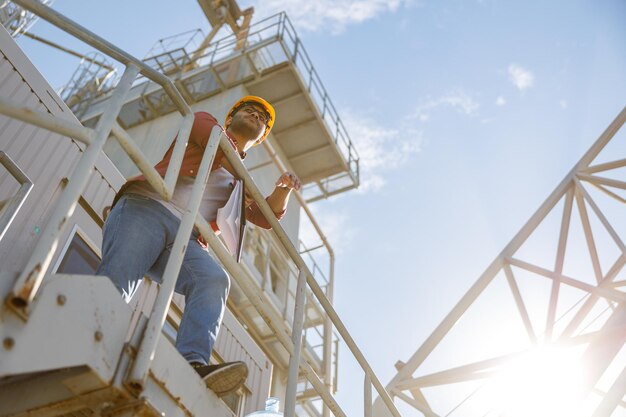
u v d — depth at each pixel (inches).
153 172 95.2
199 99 615.5
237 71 620.1
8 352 64.0
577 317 326.3
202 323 113.4
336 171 685.9
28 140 225.5
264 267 448.1
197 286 120.1
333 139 653.9
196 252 123.9
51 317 69.7
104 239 116.4
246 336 317.4
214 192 138.6
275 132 650.2
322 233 493.0
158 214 118.7
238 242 130.9
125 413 76.5
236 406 288.4
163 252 122.3
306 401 446.3
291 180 148.4
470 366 325.4
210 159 111.7
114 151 571.5
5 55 225.8
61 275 72.9
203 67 640.4
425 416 324.8
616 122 378.9
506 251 366.9
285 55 600.4
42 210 220.5
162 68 652.1
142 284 245.0
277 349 455.8
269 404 171.9
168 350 86.2
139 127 618.2
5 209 205.0
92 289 76.2
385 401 158.7
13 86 225.8
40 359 66.7
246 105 158.4
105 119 85.7
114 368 75.7
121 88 93.7
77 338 71.9
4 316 64.9
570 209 367.2
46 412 77.8
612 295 307.0
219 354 287.7
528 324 329.4
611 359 267.3
